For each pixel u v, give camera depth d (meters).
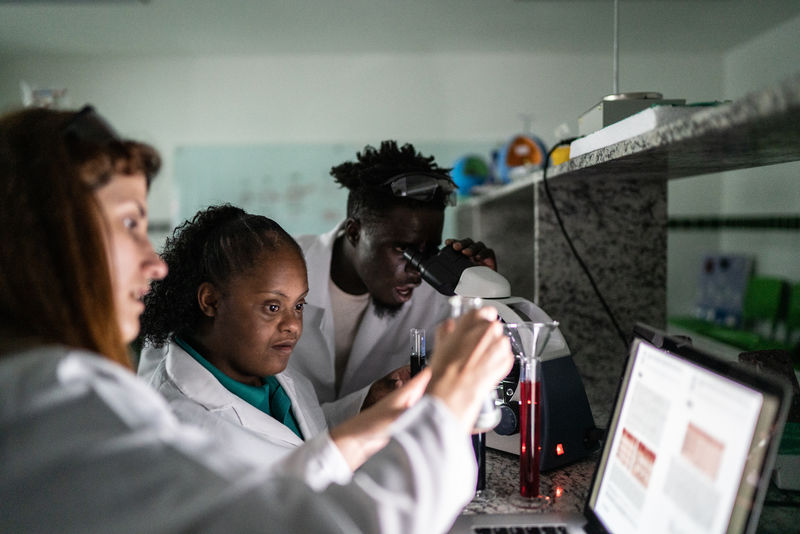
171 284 1.14
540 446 1.20
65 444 0.52
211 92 5.37
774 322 4.05
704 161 1.16
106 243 0.66
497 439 1.35
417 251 1.47
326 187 5.45
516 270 2.80
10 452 0.51
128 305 0.71
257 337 1.13
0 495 0.51
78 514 0.50
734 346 3.68
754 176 4.75
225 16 4.25
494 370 0.75
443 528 0.62
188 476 0.53
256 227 1.15
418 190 1.50
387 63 5.36
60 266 0.63
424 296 1.85
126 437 0.53
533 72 5.35
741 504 0.62
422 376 0.98
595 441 1.28
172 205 5.40
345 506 0.61
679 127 0.84
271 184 5.43
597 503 0.95
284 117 5.39
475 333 0.76
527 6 4.01
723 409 0.69
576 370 1.29
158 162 0.75
